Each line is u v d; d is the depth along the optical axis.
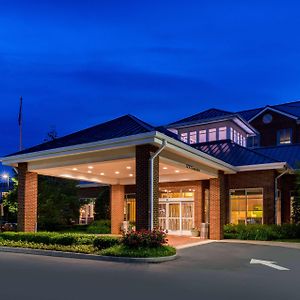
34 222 22.39
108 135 19.81
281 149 34.34
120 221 31.67
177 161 20.17
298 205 27.59
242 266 14.18
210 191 25.89
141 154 17.64
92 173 27.48
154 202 17.47
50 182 33.94
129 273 12.50
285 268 13.84
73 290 9.83
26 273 12.49
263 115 42.47
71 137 22.47
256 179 27.56
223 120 32.22
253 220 27.47
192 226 29.05
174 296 9.21
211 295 9.34
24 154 21.50
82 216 41.28
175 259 15.94
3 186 51.47
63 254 17.08
